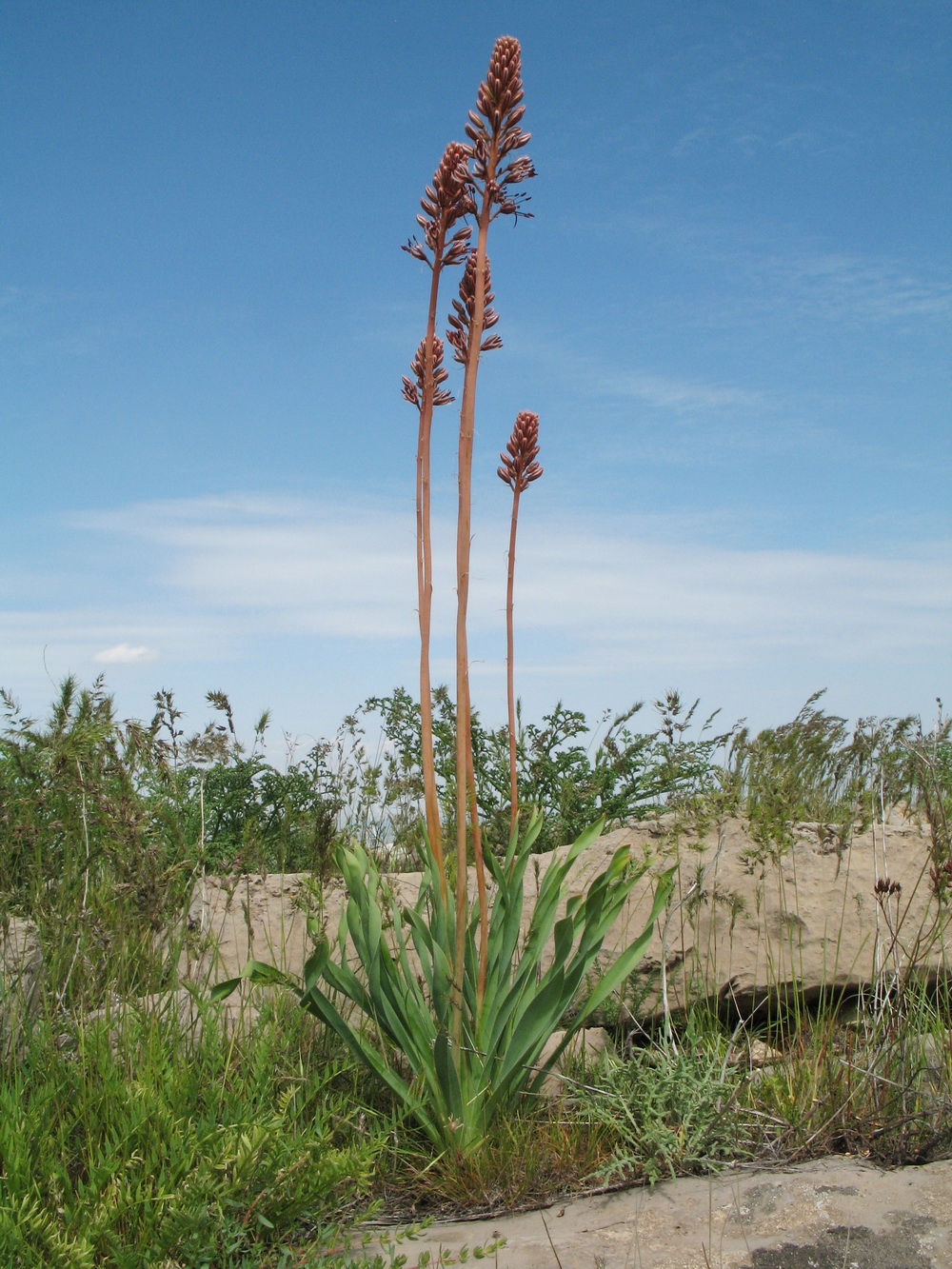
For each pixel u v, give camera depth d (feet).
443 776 20.42
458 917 11.64
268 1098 11.66
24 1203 8.77
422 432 12.36
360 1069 13.23
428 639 12.37
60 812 14.71
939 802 14.30
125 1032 12.21
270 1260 9.28
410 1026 12.15
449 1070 11.45
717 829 16.99
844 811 17.37
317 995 12.01
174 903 13.60
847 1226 9.75
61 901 13.60
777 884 16.62
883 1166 11.31
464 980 12.46
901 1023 13.46
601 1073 13.00
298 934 16.63
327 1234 9.51
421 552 12.32
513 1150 11.52
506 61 11.57
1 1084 11.32
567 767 21.27
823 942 14.34
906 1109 12.16
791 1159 11.57
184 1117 11.04
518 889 12.89
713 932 15.37
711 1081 12.53
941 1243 9.35
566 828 20.30
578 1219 10.47
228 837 19.62
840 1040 14.67
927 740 14.97
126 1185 9.09
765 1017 16.07
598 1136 12.06
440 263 12.23
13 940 13.75
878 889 14.32
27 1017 12.39
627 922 15.37
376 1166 11.41
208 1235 8.97
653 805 19.39
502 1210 10.93
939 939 15.33
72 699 15.94
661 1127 11.46
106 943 12.76
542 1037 12.14
